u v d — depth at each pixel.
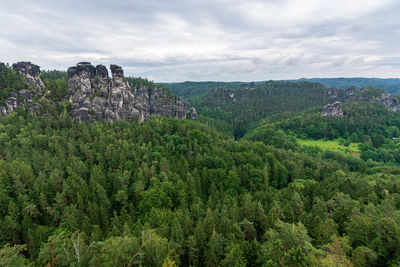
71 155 95.56
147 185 84.56
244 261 42.41
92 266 34.09
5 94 131.25
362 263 35.22
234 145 131.12
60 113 140.50
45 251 35.16
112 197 77.31
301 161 126.56
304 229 41.19
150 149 112.00
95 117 144.12
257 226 59.28
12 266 31.41
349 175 115.19
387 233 40.38
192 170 103.31
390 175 112.75
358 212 52.38
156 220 59.44
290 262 32.69
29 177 73.25
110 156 97.88
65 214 60.91
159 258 38.91
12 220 56.56
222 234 52.59
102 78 162.50
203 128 156.12
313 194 79.56
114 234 53.62
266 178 99.25
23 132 107.56
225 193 84.31
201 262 49.75
